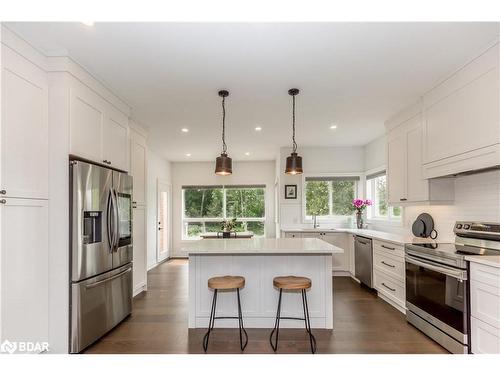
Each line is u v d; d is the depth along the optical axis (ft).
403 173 12.31
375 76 9.25
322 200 20.21
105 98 9.85
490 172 8.92
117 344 8.79
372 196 19.26
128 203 10.87
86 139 8.70
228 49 7.64
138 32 6.88
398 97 10.98
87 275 8.19
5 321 6.41
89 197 8.34
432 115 10.17
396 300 11.38
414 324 9.83
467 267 7.42
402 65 8.54
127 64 8.40
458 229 9.64
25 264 6.98
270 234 24.95
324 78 9.39
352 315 11.05
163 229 23.65
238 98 11.06
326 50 7.71
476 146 7.98
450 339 7.92
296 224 19.76
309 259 10.15
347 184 20.27
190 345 8.74
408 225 14.10
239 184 25.34
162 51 7.72
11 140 6.63
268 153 22.17
